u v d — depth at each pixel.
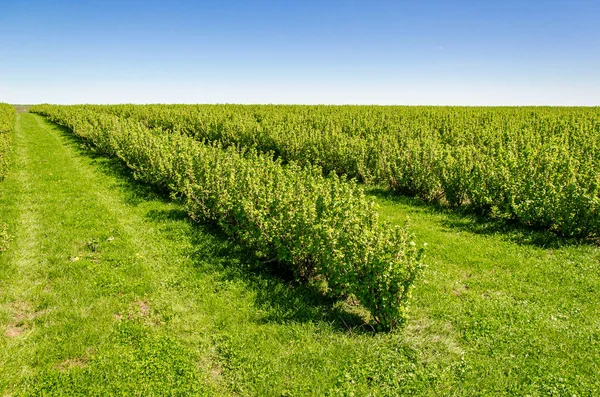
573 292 7.32
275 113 34.62
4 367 5.33
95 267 8.23
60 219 11.09
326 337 6.03
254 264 8.42
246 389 5.06
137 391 4.98
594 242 9.51
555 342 5.87
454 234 10.30
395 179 14.33
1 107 55.94
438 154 13.78
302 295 7.18
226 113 35.03
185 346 5.86
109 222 10.97
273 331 6.16
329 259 6.58
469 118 29.09
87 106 53.03
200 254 8.89
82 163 19.03
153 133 20.17
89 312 6.65
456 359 5.54
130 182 15.45
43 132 32.66
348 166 16.31
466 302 7.02
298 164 18.19
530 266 8.38
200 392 5.00
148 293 7.34
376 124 25.92
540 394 4.90
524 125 24.03
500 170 11.66
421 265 5.83
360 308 6.86
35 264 8.35
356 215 7.31
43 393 4.92
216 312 6.67
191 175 11.80
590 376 5.18
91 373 5.24
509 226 10.69
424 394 4.94
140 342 5.89
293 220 7.61
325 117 30.11
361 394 4.95
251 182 9.46
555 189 10.20
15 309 6.74
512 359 5.52
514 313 6.62
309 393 4.97
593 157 13.28
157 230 10.39
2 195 13.34
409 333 6.07
